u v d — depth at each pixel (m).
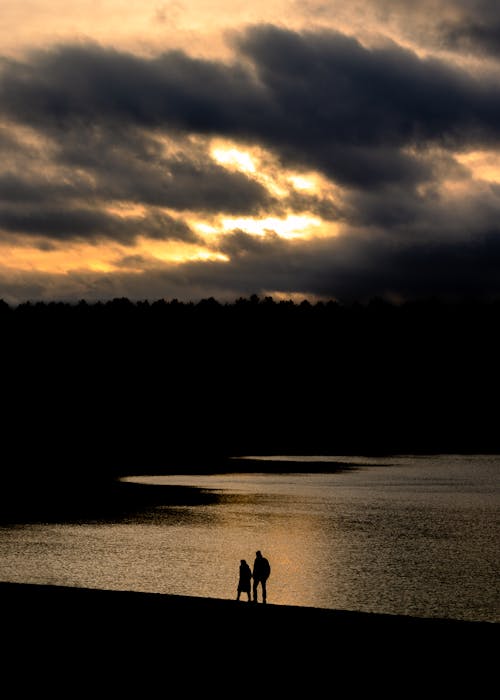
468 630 29.81
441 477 136.38
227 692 23.95
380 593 51.75
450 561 61.84
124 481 130.25
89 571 57.31
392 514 89.19
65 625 30.42
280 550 66.38
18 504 99.25
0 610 32.78
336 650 27.55
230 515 88.06
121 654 27.25
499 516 88.12
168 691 24.09
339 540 71.69
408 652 27.25
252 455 195.75
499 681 24.67
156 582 53.94
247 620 31.14
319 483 125.56
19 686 24.48
